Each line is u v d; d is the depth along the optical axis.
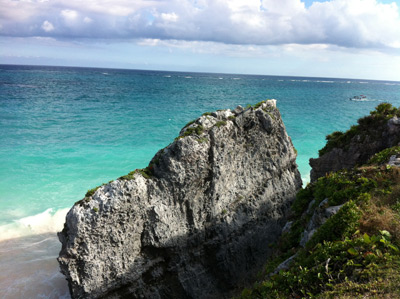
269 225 23.02
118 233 16.34
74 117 61.75
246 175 21.75
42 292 19.86
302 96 136.00
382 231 10.66
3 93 93.25
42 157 38.59
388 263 9.49
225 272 20.30
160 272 18.08
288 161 24.64
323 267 10.41
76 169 35.69
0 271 21.08
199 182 18.81
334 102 115.00
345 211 12.15
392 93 197.62
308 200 19.02
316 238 12.35
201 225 19.31
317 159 25.66
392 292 8.50
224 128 19.64
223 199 20.28
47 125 53.78
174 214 18.14
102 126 55.09
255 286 13.18
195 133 18.80
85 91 112.62
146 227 17.31
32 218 26.50
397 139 21.77
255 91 149.50
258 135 22.14
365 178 14.84
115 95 104.31
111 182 16.30
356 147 23.78
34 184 31.69
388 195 13.40
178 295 18.58
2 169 34.41
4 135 46.44
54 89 113.94
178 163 17.75
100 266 16.05
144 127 55.81
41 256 22.84
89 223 15.45
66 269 15.53
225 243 20.39
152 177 17.48
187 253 19.02
